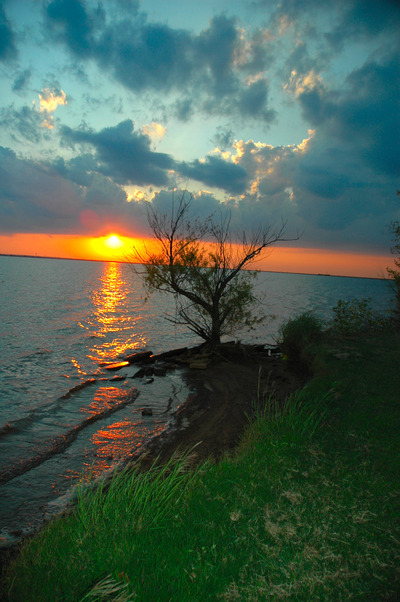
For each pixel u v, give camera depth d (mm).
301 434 5957
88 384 13375
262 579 2822
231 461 5520
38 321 33875
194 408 10352
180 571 2928
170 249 15883
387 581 2861
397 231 14359
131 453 7781
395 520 3650
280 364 15180
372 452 5273
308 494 4133
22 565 3213
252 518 3723
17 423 9672
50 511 5688
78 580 2838
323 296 96125
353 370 9680
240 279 16672
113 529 3506
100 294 69500
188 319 17344
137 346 23766
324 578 2838
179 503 4145
